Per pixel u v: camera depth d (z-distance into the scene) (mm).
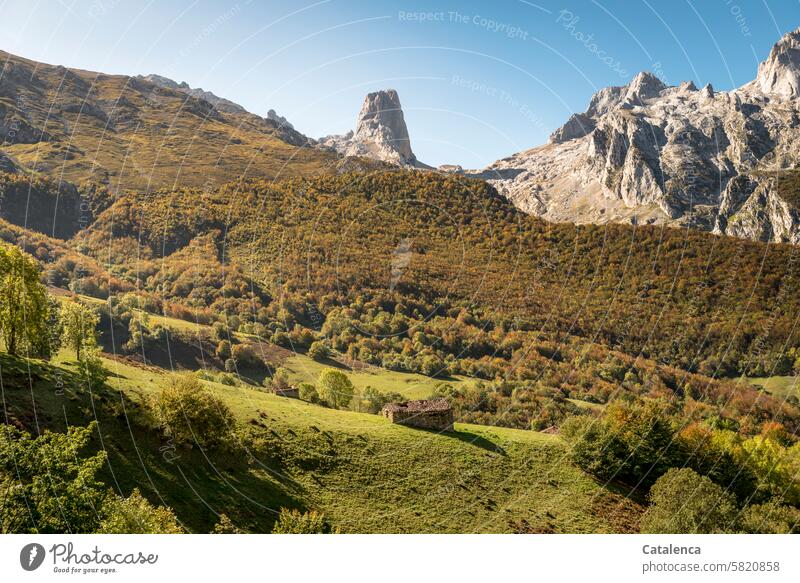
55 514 28125
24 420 39250
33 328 50750
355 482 53062
